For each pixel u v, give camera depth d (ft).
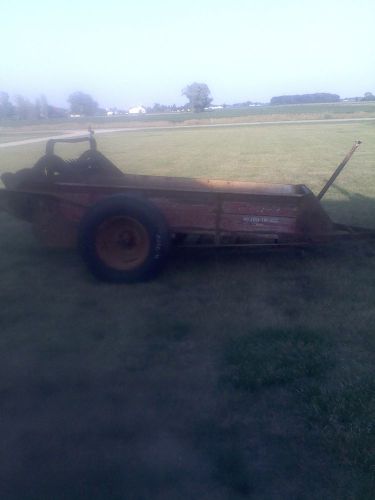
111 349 15.16
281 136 111.86
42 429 11.73
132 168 58.70
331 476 10.11
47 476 10.37
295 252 23.25
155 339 15.69
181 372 13.80
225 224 20.54
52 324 16.90
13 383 13.53
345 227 22.24
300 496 9.69
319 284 19.80
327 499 9.61
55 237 21.80
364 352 14.55
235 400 12.51
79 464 10.65
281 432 11.35
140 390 13.06
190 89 411.54
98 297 19.04
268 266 21.90
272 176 49.80
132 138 127.54
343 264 21.98
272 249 21.93
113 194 20.75
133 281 20.11
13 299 19.08
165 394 12.85
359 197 36.29
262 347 14.82
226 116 285.64
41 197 21.34
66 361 14.56
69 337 15.98
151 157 72.74
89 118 344.28
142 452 10.93
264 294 18.95
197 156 72.38
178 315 17.31
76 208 21.24
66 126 233.55
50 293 19.58
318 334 15.52
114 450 11.02
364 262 22.15
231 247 21.52
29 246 25.79
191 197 20.39
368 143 86.28
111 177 26.32
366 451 10.61
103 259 20.06
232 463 10.53
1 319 17.39
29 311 17.99
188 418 11.93
